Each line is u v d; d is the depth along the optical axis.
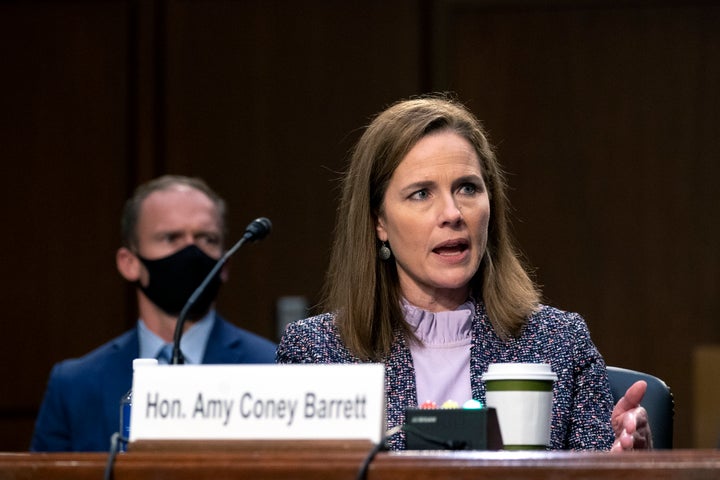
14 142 15.90
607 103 15.32
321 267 15.50
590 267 15.19
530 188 15.31
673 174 15.18
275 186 15.61
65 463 4.84
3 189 15.86
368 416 4.79
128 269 11.38
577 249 15.21
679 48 15.26
